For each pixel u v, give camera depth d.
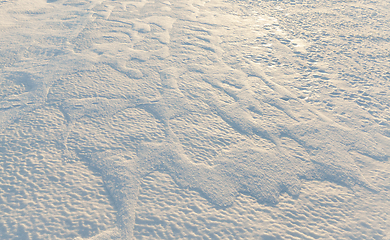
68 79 6.09
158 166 4.18
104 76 6.33
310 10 11.74
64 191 3.70
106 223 3.37
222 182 3.96
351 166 4.31
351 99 5.94
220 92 6.09
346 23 10.32
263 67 7.15
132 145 4.50
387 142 4.82
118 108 5.33
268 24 10.09
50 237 3.16
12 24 8.75
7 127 4.68
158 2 12.10
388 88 6.35
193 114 5.33
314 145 4.69
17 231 3.19
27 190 3.66
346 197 3.82
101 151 4.34
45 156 4.18
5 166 3.97
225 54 7.75
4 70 6.28
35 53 7.15
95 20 9.59
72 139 4.52
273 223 3.45
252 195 3.82
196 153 4.43
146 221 3.40
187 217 3.47
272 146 4.66
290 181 4.03
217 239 3.24
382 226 3.45
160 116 5.20
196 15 10.70
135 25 9.42
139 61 7.13
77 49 7.49
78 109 5.20
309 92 6.16
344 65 7.32
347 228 3.41
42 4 10.95
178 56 7.50
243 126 5.10
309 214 3.58
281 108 5.62
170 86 6.15
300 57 7.70
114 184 3.85
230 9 11.64
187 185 3.90
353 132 5.01
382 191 3.92
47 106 5.25
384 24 10.36
